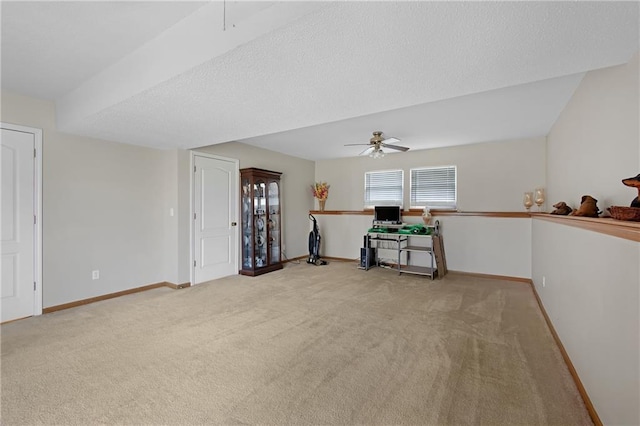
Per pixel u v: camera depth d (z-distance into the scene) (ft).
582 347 6.39
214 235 16.22
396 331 9.48
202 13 6.26
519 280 15.84
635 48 5.49
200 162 15.53
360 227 21.31
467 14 4.71
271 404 5.98
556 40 5.37
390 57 6.07
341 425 5.41
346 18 4.83
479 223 16.94
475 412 5.75
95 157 12.56
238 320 10.39
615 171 6.37
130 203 13.76
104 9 6.15
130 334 9.21
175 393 6.31
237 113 9.46
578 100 8.87
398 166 19.95
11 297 10.36
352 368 7.30
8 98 10.33
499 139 16.05
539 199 14.67
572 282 7.25
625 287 4.46
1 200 10.19
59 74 9.15
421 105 10.82
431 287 14.69
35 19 6.41
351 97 8.19
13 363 7.48
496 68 6.51
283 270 18.61
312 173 23.57
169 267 14.90
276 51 5.85
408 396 6.24
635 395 4.11
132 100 8.32
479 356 7.89
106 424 5.42
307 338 8.96
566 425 5.44
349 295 13.35
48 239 11.21
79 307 11.75
